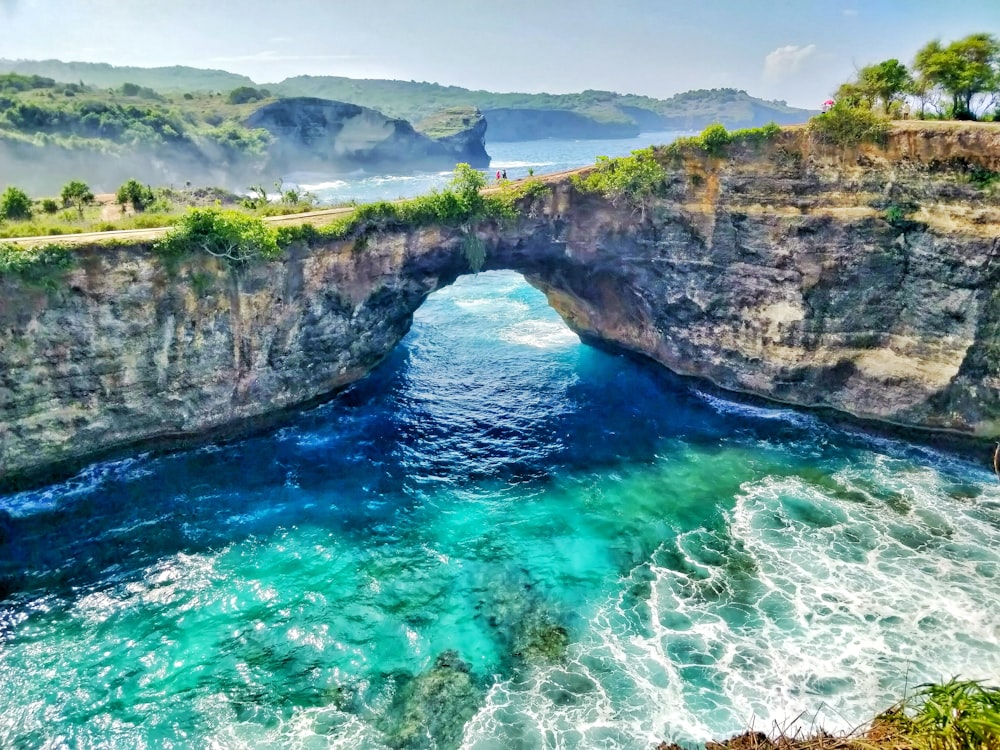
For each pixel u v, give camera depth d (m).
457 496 35.22
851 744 16.97
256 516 33.31
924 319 38.00
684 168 43.50
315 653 25.06
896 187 38.56
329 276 40.25
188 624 26.47
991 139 35.88
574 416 43.84
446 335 59.59
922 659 24.16
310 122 198.12
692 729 21.58
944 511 32.75
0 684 23.62
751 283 42.66
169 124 156.38
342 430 41.72
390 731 21.78
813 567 29.17
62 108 143.00
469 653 25.02
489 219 43.97
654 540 31.41
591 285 50.94
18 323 32.06
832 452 38.56
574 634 25.86
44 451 34.16
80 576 29.00
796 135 41.12
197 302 36.31
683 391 47.06
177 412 37.62
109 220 43.16
